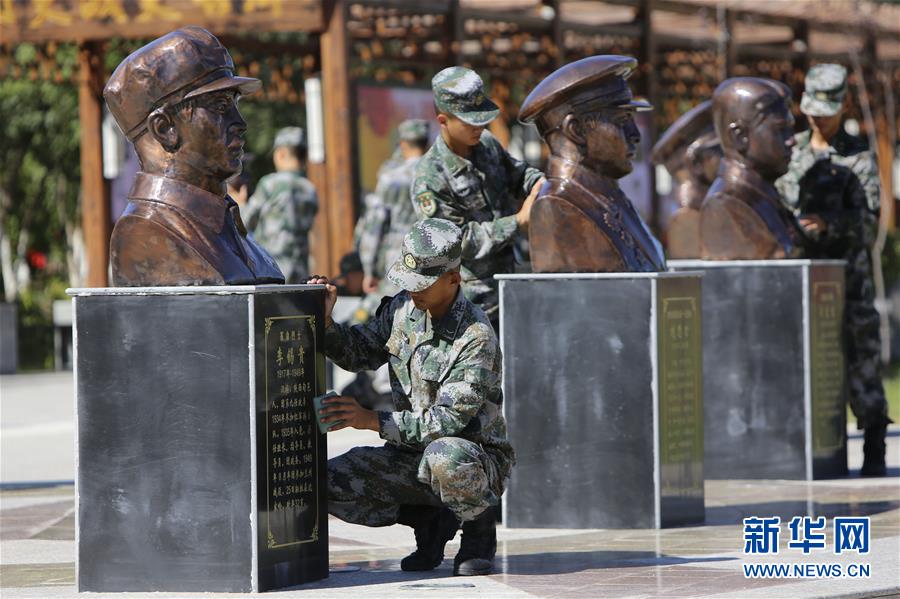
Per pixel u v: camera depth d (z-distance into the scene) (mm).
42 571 12656
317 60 32875
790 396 17672
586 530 14438
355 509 11805
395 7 31656
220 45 11273
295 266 28094
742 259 17797
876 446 18500
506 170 15117
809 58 45438
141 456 11023
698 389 14797
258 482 10820
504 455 11703
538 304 14555
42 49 34219
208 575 10914
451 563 12547
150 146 11125
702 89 44594
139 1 31203
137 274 11094
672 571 11898
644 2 39500
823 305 17734
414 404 11469
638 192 38781
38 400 31141
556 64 37438
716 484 17609
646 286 14242
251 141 52938
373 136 31344
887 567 12008
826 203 18656
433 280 11094
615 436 14375
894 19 48719
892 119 48844
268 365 10891
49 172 56312
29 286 61875
